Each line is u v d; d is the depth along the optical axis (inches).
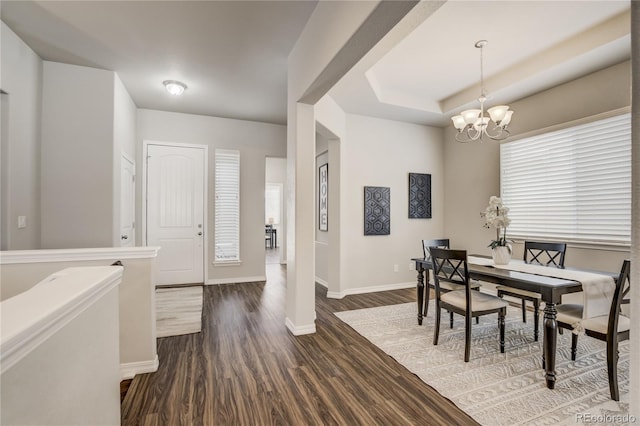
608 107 121.3
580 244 130.0
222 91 157.1
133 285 88.9
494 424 67.4
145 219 183.6
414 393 78.9
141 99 168.4
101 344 44.0
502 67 136.7
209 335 116.3
